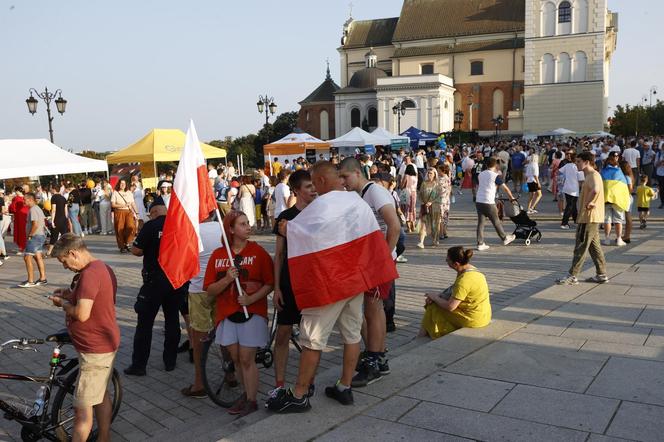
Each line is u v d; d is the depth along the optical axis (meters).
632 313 6.23
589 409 3.86
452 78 67.69
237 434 3.70
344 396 4.07
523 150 28.52
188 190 4.64
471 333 5.68
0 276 11.69
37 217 10.42
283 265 4.46
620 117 73.19
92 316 4.06
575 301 6.83
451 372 4.65
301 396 3.96
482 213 11.80
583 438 3.46
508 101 65.69
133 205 14.29
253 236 15.74
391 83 62.03
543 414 3.81
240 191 15.73
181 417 4.83
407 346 5.98
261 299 4.57
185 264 4.61
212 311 5.20
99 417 4.25
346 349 4.03
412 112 61.75
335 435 3.64
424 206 12.38
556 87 60.22
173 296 5.82
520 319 6.13
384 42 74.31
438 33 68.75
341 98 68.12
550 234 13.46
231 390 5.15
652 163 21.02
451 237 13.70
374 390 4.34
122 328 7.44
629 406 3.88
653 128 74.81
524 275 9.38
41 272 10.57
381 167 13.94
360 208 3.82
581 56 59.12
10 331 7.55
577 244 7.79
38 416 4.29
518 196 21.62
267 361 5.41
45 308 8.73
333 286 3.71
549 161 25.45
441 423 3.74
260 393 5.08
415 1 72.69
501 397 4.11
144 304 5.75
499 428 3.64
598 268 7.82
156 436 4.48
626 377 4.41
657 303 6.63
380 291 4.48
